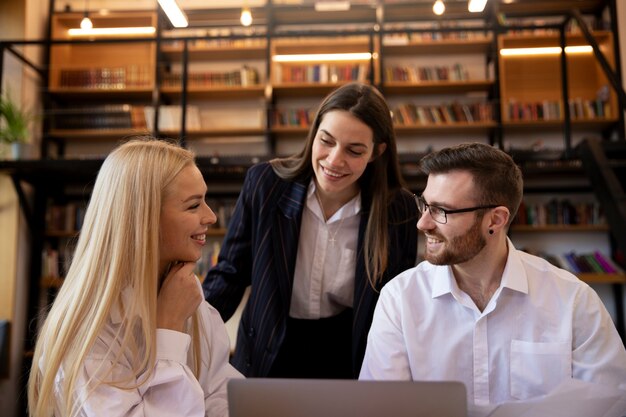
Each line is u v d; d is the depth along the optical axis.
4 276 4.00
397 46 4.34
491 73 4.35
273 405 0.66
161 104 4.59
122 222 0.91
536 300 1.04
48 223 4.31
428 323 1.09
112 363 0.87
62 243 4.48
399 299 1.13
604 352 0.98
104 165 0.96
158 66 4.29
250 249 1.49
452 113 4.21
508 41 4.29
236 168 3.90
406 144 4.46
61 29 4.66
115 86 4.44
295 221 1.41
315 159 1.30
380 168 1.40
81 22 4.35
